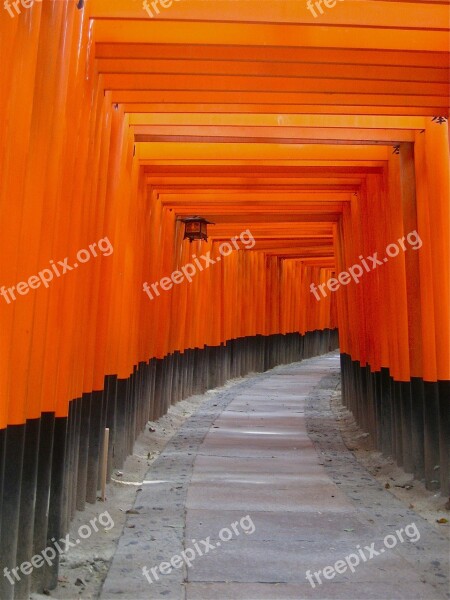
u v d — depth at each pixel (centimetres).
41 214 393
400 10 477
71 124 452
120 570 442
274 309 2253
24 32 357
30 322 380
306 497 652
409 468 760
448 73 568
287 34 513
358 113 658
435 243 689
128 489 691
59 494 441
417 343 749
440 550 491
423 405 730
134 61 553
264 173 911
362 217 994
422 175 727
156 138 759
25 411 383
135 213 812
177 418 1202
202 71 557
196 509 602
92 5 472
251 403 1420
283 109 661
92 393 626
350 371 1263
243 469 784
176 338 1349
